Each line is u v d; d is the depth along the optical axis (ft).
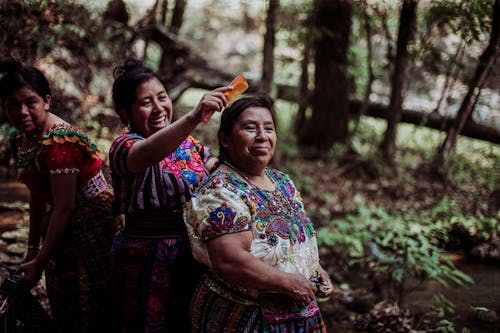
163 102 7.14
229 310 6.40
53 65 15.23
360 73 23.45
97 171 8.00
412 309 11.20
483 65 14.23
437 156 18.49
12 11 12.80
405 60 17.37
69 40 14.83
